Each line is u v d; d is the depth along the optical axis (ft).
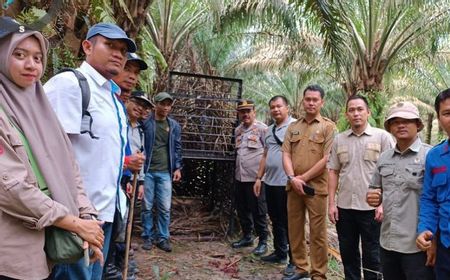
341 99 47.09
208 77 17.80
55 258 5.19
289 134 12.78
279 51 36.96
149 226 15.55
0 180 4.61
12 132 4.87
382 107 26.61
